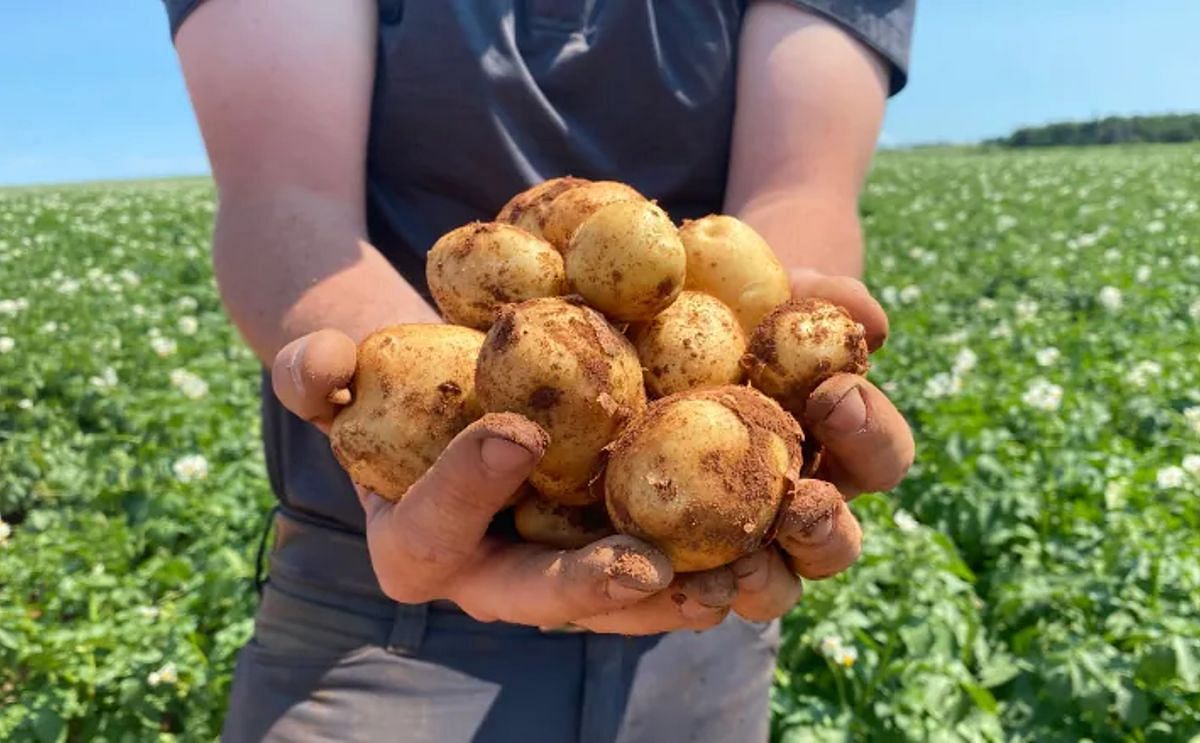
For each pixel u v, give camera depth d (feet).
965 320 6.98
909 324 6.24
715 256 1.09
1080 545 3.07
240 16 1.35
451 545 0.90
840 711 2.47
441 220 1.49
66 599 3.01
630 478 0.89
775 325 1.01
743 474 0.88
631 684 1.46
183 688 2.64
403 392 1.00
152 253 10.41
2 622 2.73
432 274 1.08
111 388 5.00
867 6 1.59
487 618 0.99
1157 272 7.73
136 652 2.73
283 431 1.49
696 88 1.52
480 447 0.84
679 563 0.89
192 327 5.77
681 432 0.89
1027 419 4.03
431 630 1.45
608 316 1.01
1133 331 5.91
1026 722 2.45
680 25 1.52
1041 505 3.29
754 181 1.51
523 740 1.42
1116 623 2.60
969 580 3.05
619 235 0.97
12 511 4.02
